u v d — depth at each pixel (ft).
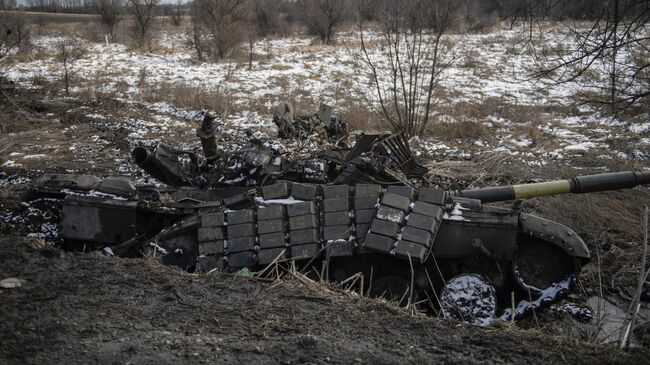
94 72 70.28
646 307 21.50
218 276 16.11
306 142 26.94
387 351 12.47
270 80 64.13
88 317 13.15
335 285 16.74
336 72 67.97
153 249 20.65
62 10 167.53
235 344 12.42
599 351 12.85
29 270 15.26
